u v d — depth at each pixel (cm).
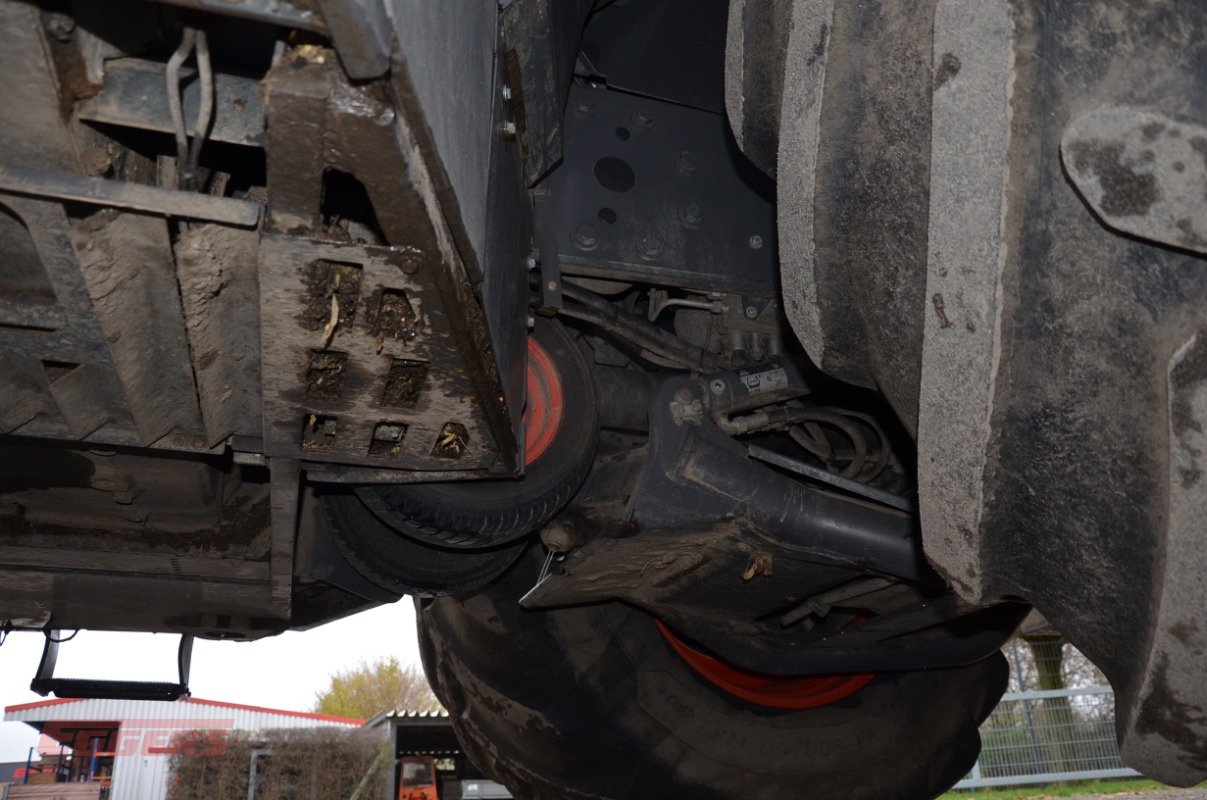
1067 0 134
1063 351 143
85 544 231
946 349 147
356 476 201
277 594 240
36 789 2381
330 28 107
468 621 339
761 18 198
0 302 143
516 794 360
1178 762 155
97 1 118
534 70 212
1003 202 135
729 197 269
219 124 132
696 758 335
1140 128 126
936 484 158
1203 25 133
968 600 167
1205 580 134
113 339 150
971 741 370
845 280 183
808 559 266
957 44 140
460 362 162
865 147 169
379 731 1950
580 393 256
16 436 178
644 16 270
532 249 246
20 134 126
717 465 258
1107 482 146
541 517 247
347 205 150
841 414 283
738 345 280
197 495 225
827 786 345
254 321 159
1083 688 1242
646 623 339
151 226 136
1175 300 134
